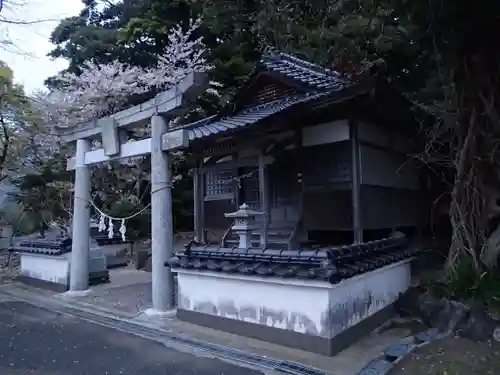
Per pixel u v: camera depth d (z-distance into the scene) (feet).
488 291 17.75
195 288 20.53
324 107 21.71
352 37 22.25
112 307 24.94
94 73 48.73
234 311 18.69
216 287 19.53
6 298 29.63
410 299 20.97
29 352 16.88
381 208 25.99
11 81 45.93
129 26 49.83
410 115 26.37
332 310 15.69
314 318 15.92
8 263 45.09
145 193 50.65
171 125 47.26
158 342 18.02
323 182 25.05
